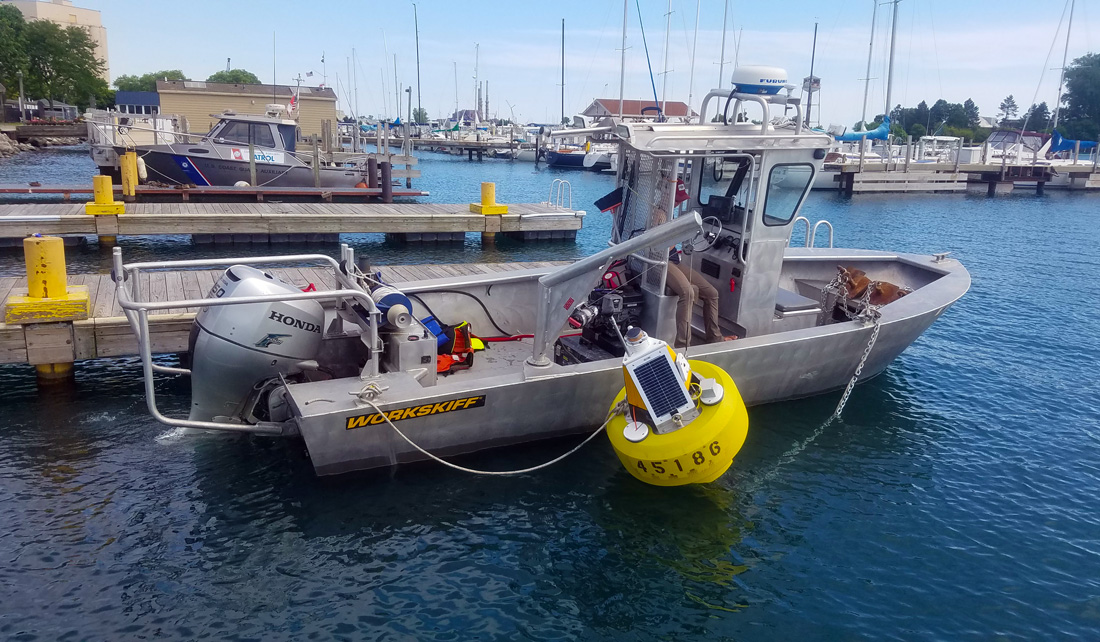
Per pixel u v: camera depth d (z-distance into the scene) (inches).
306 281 371.2
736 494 215.9
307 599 165.6
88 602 160.2
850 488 221.1
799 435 252.2
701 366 215.6
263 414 215.5
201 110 1466.5
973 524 203.8
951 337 375.6
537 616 163.9
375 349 206.8
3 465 216.1
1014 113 4340.6
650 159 240.5
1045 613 167.0
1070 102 2984.7
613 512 204.5
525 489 213.2
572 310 210.2
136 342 280.8
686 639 157.8
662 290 236.1
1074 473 233.5
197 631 153.7
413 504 203.2
